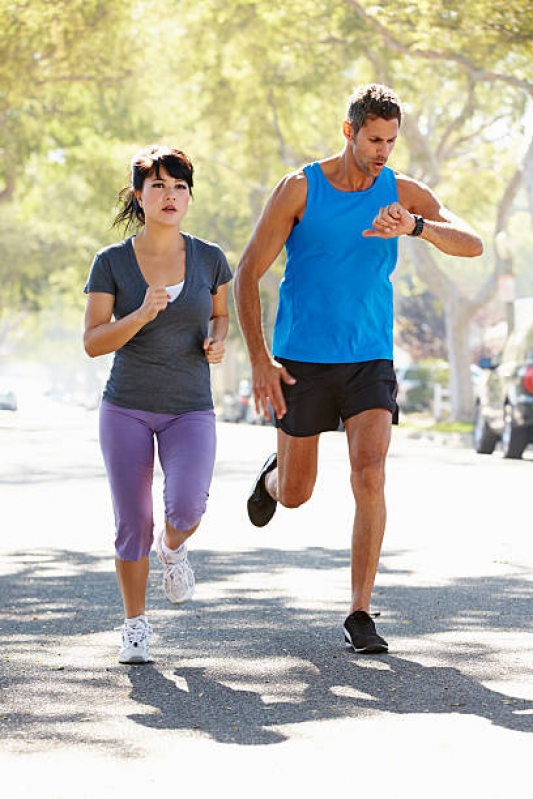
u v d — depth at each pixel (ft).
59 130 211.20
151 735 24.93
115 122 198.08
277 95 184.03
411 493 76.64
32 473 94.99
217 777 22.30
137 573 31.58
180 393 31.50
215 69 182.91
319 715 26.32
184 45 178.09
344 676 29.76
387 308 34.30
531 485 82.07
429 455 115.85
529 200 160.97
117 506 31.37
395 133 32.48
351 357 33.68
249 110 188.34
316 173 33.53
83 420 248.32
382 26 148.05
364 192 33.50
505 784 21.86
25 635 35.24
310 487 36.09
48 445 136.36
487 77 152.15
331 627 36.04
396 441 149.69
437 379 258.57
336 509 68.59
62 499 75.00
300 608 39.14
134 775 22.40
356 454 33.47
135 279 31.37
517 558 49.80
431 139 204.44
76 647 33.58
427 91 193.57
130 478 31.32
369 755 23.54
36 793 21.45
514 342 110.63
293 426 34.42
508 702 27.25
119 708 26.99
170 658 32.01
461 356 194.39
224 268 32.32
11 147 205.46
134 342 31.30
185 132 201.98
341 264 33.55
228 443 136.77
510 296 150.00
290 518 64.23
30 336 575.79
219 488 81.00
